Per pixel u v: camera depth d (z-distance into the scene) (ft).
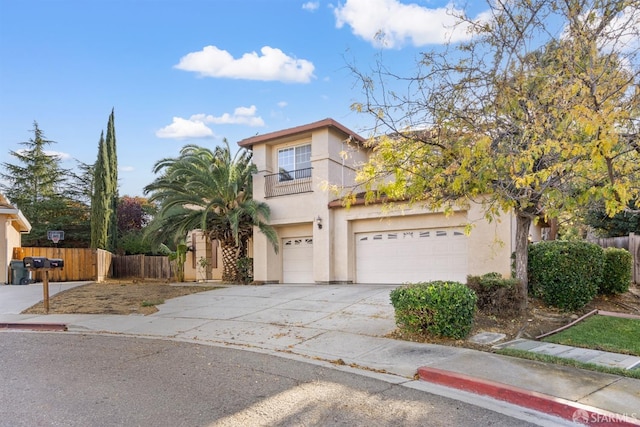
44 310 38.50
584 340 24.90
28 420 13.88
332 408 15.11
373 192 26.53
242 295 44.68
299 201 55.67
